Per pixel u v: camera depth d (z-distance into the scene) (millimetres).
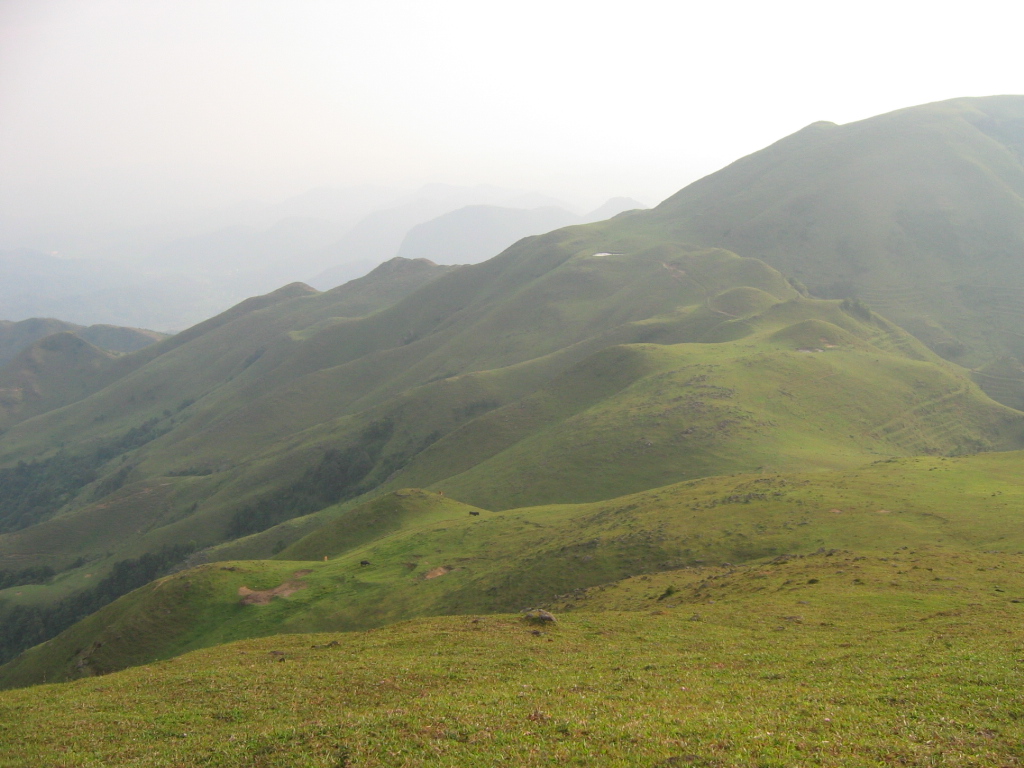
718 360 171375
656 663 27609
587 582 59062
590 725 19359
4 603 185875
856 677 23312
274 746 19891
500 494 132375
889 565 43719
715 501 71750
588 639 32812
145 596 78438
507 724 20016
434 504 111250
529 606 57688
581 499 120688
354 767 17688
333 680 26984
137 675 31516
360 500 188125
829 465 110938
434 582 71000
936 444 142625
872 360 176000
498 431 183625
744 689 22891
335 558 91562
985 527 54094
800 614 34906
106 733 22891
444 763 17359
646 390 160375
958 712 18688
